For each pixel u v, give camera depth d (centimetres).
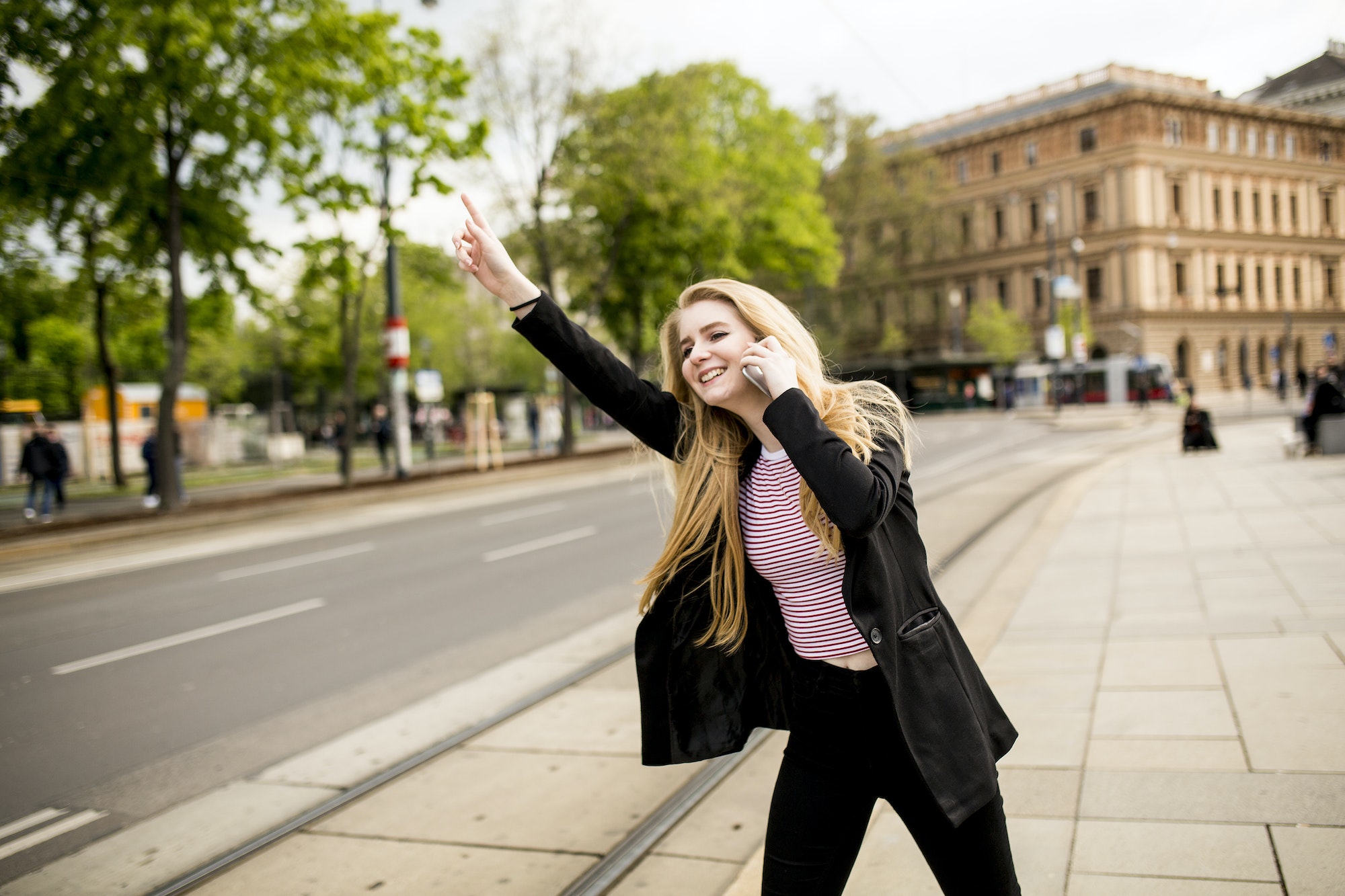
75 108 1564
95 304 2530
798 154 3797
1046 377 5125
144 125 1670
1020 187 5916
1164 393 4588
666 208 2959
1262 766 355
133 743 521
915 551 199
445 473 2584
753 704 217
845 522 173
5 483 2917
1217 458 1642
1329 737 375
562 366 215
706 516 207
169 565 1234
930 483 1683
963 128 6344
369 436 5191
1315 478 1203
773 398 183
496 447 2686
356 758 484
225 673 660
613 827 379
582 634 721
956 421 4547
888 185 5550
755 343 200
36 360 4000
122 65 1617
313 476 2934
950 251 6266
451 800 416
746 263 3725
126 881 361
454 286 2475
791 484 198
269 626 805
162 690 623
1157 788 346
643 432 226
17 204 1697
